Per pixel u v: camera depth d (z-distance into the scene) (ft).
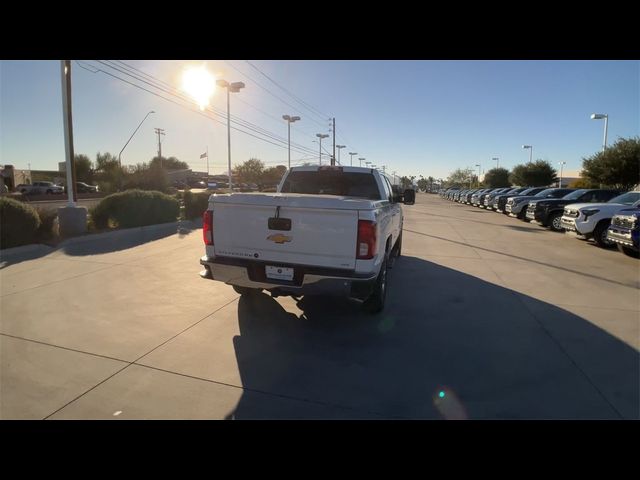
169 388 11.22
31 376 11.64
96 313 16.84
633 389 11.69
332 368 12.65
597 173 92.48
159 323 15.99
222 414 10.12
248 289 18.25
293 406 10.53
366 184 21.30
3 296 18.78
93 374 11.84
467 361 13.34
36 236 31.81
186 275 23.36
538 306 19.38
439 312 18.22
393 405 10.68
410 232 48.88
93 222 40.96
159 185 129.29
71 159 38.11
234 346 14.06
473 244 39.63
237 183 231.09
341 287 14.12
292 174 22.50
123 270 24.22
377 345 14.47
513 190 90.48
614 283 24.27
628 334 15.90
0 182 129.08
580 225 39.22
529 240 43.24
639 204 37.32
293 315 17.33
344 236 13.94
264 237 14.78
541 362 13.34
